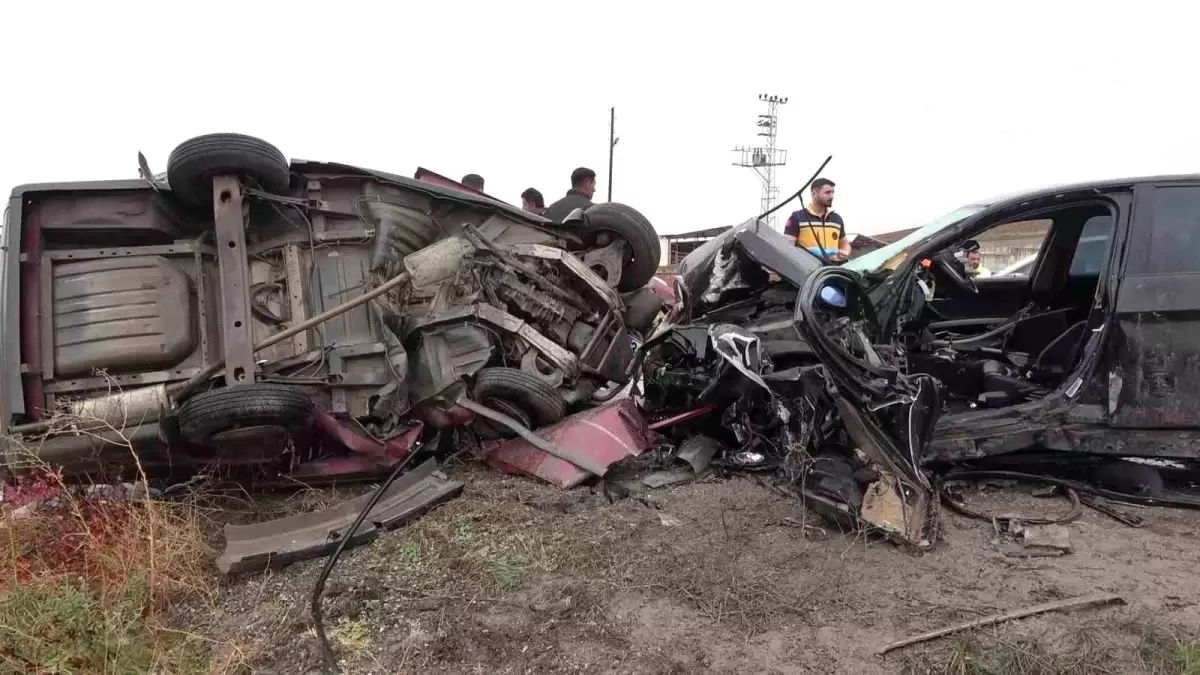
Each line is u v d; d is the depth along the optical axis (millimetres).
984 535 3145
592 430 3969
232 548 3096
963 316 5035
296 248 4246
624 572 2850
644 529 3262
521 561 2938
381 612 2623
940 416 3537
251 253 4199
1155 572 2779
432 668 2322
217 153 3695
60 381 3578
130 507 3135
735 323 4223
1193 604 2543
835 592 2678
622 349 4895
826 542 3096
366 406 3912
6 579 2734
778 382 3598
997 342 4414
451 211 4777
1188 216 3320
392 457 3961
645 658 2316
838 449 3502
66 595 2533
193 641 2486
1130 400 3289
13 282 3521
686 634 2447
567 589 2713
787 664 2275
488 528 3262
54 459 3369
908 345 4258
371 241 4398
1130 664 2213
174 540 2977
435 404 4117
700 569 2854
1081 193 3492
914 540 2957
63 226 3789
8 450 3287
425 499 3494
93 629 2391
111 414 3480
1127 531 3146
